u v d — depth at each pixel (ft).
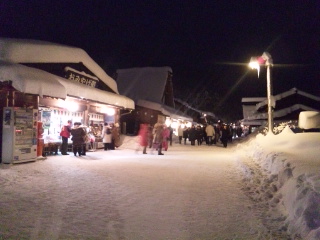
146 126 71.41
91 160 53.26
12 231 19.11
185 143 116.37
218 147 98.84
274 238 18.93
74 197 27.96
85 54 73.61
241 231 20.47
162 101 145.69
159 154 68.90
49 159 51.49
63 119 65.26
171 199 28.40
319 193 19.98
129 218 22.76
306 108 107.55
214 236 19.62
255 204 26.99
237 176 41.11
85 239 18.52
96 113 78.84
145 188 32.53
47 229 19.80
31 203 25.45
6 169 39.42
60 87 50.16
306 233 18.01
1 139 45.16
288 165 30.96
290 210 21.71
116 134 80.64
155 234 19.81
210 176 40.75
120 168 45.01
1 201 25.57
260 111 118.11
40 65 61.62
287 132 53.11
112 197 28.48
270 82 61.00
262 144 52.80
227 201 28.02
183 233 20.08
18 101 47.09
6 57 50.39
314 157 34.60
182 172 43.24
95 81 80.74
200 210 25.16
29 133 46.32
